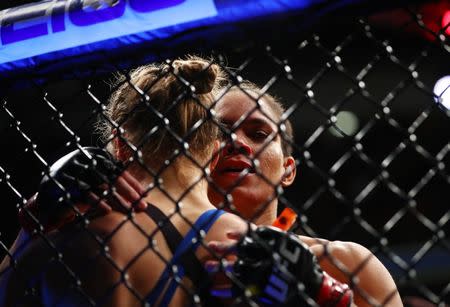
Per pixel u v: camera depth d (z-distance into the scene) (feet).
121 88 4.69
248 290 3.29
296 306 3.39
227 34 3.03
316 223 25.99
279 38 2.96
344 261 5.77
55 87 17.24
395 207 26.63
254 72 17.28
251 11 2.89
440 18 2.85
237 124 3.21
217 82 5.33
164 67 4.53
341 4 2.81
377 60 2.93
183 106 4.41
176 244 4.09
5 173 4.33
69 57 3.59
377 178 2.79
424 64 19.07
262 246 3.36
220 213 4.25
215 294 3.65
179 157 4.44
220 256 3.64
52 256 4.29
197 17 3.03
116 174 4.15
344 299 3.61
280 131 3.01
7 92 4.11
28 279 4.35
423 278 22.18
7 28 3.66
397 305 5.62
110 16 3.27
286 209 5.68
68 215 4.28
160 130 4.40
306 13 2.83
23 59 3.75
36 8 3.58
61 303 4.15
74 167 4.17
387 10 2.81
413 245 25.12
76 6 3.39
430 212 26.63
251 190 6.62
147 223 4.20
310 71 21.08
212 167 4.73
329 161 26.45
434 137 26.22
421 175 26.48
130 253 4.10
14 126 4.33
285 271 3.14
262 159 6.74
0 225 9.46
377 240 2.74
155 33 3.21
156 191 4.39
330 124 2.92
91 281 4.08
